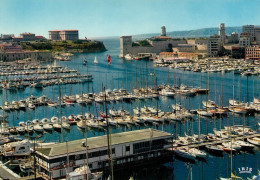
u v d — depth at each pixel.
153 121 168.00
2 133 149.62
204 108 195.12
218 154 124.06
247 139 133.75
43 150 106.81
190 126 161.38
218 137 136.25
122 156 111.19
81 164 104.81
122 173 110.44
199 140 130.25
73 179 94.44
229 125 160.62
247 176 105.12
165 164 116.44
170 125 164.00
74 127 164.50
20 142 123.50
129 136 118.25
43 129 158.88
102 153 107.62
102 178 103.69
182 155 119.19
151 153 116.00
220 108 187.88
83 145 109.06
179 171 110.31
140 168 113.75
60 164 102.25
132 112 193.12
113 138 116.12
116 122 163.88
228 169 110.31
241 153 124.56
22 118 185.88
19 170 111.94
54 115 189.38
